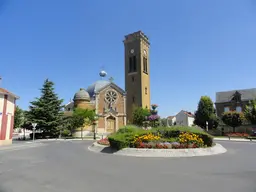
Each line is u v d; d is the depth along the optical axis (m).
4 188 7.72
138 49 76.75
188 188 7.48
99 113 64.75
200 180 8.54
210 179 8.69
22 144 31.06
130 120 73.25
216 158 14.71
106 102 67.00
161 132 19.69
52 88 52.19
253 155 16.30
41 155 17.61
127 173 9.97
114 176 9.35
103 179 8.84
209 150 17.30
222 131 57.16
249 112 50.31
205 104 63.84
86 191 7.24
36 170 11.00
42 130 50.47
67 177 9.27
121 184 8.05
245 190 7.24
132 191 7.18
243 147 23.50
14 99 33.12
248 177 8.99
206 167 11.31
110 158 15.30
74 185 7.99
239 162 12.93
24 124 50.31
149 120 30.78
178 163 12.73
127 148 17.66
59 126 51.00
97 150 20.84
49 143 33.72
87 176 9.41
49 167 11.83
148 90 78.25
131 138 18.56
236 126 54.12
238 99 65.69
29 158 15.78
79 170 10.83
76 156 16.67
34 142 36.31
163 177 9.09
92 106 65.12
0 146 27.00
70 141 39.44
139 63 75.81
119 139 18.36
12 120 32.34
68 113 63.00
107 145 21.59
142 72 75.50
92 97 72.69
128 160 14.20
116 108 68.19
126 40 80.12
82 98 63.59
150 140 18.06
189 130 19.19
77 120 53.91
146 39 80.81
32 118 49.22
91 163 13.05
